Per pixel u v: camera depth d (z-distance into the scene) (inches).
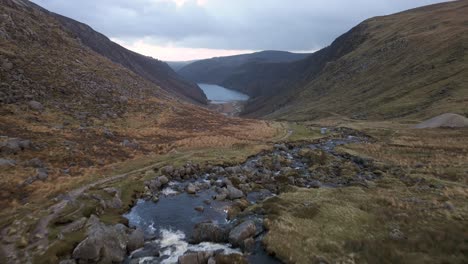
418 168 1788.9
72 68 3425.2
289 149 2669.8
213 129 3307.1
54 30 4296.3
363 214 1114.1
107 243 873.5
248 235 978.1
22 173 1301.7
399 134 2970.0
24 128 1915.6
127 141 2165.4
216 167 1894.7
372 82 5999.0
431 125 3029.0
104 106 3016.7
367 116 4456.2
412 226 974.4
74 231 948.0
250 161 2142.0
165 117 3390.7
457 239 854.5
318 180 1716.3
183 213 1251.8
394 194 1325.0
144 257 895.1
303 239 944.9
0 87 2349.9
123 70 4788.4
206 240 1001.5
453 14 7436.0
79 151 1764.3
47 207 1092.5
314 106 6609.3
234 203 1325.0
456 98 3543.3
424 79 4687.5
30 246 852.6
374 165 1982.0
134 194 1407.5
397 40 6963.6
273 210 1167.0
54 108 2492.6
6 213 1021.2
